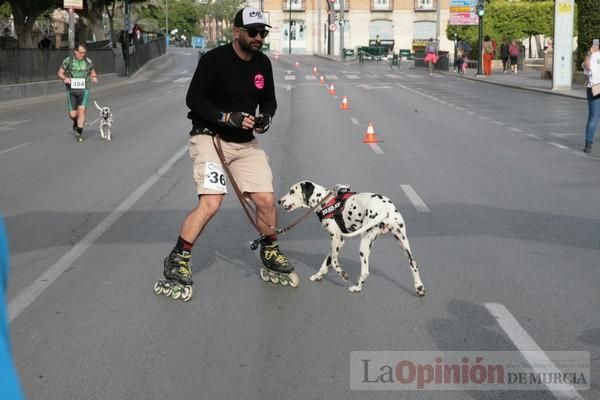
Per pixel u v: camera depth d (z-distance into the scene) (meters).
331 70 56.56
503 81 41.31
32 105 28.22
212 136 6.16
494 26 55.84
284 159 14.29
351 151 15.42
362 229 6.08
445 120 21.89
